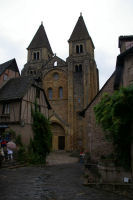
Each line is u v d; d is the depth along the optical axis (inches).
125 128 331.0
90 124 556.1
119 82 514.9
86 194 281.9
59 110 1408.7
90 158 521.0
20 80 891.4
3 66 950.4
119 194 286.8
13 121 750.5
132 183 318.7
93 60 1523.1
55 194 278.8
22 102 767.7
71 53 1514.5
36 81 912.9
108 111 343.6
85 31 1581.0
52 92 1472.7
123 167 344.5
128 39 492.1
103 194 284.7
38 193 282.2
